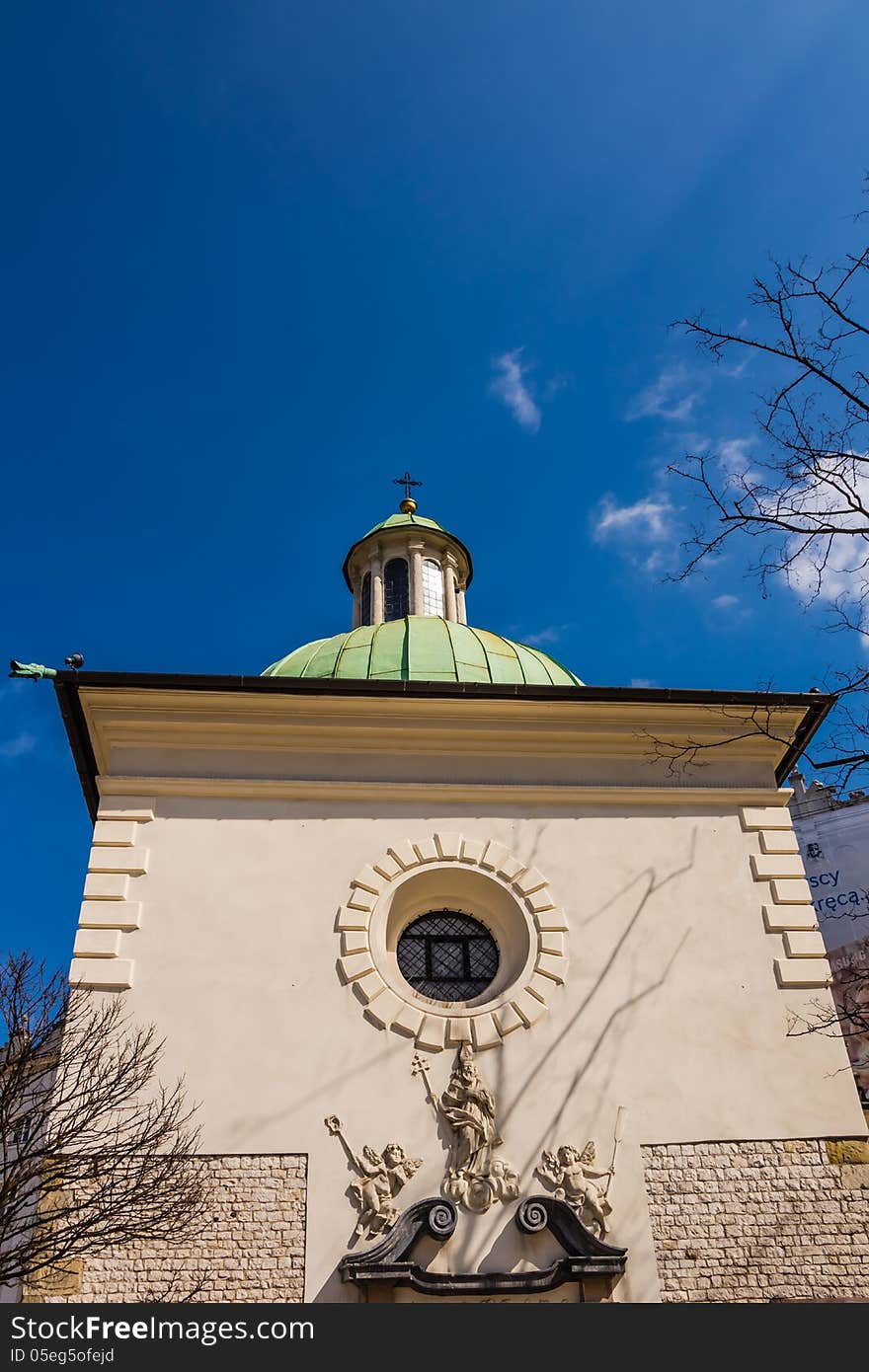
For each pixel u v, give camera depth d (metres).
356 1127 10.30
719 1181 10.35
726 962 11.69
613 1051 10.99
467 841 12.23
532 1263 9.70
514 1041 10.96
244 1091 10.43
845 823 20.52
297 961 11.24
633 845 12.45
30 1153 9.20
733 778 13.16
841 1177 10.43
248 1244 9.66
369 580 21.16
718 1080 10.91
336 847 12.07
